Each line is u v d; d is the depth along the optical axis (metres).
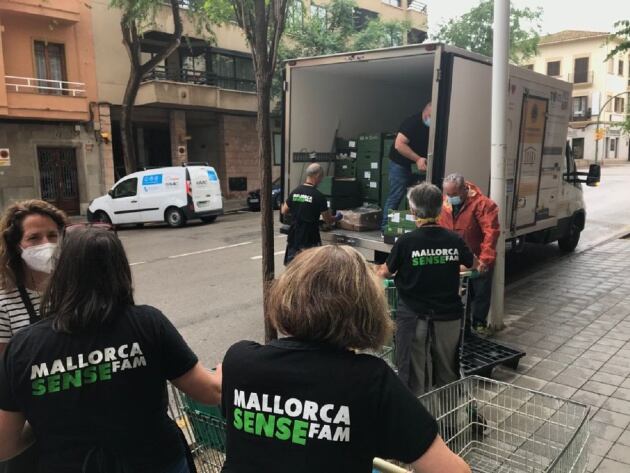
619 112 50.75
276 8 4.31
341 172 8.02
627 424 3.78
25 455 1.87
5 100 16.84
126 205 16.16
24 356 1.69
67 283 1.73
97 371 1.70
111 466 1.71
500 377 4.57
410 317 3.49
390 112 8.59
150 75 21.05
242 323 6.47
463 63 5.75
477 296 5.72
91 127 19.75
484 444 2.87
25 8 17.23
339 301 1.48
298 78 7.24
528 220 7.55
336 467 1.40
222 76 23.39
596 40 47.62
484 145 6.27
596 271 8.55
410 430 1.41
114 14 20.12
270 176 4.55
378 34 21.97
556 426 2.90
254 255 10.76
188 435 2.59
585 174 9.30
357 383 1.43
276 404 1.45
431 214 3.51
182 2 20.86
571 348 5.24
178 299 7.60
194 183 15.66
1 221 2.33
